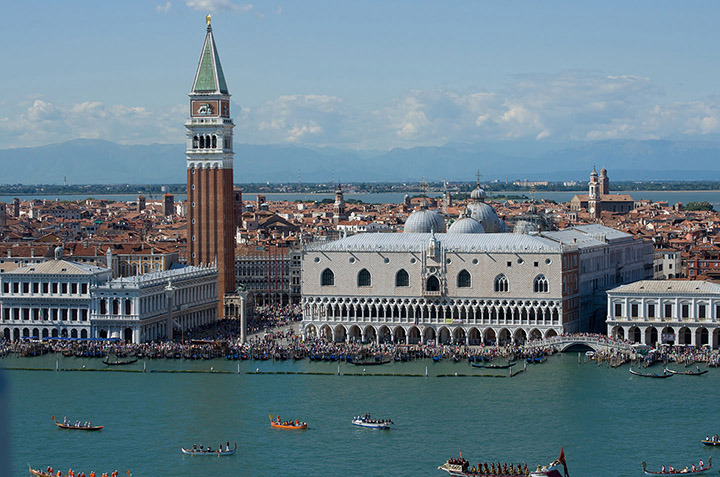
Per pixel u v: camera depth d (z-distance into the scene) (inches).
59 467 6481.3
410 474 6225.4
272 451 6850.4
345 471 6304.1
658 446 6924.2
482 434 7283.5
